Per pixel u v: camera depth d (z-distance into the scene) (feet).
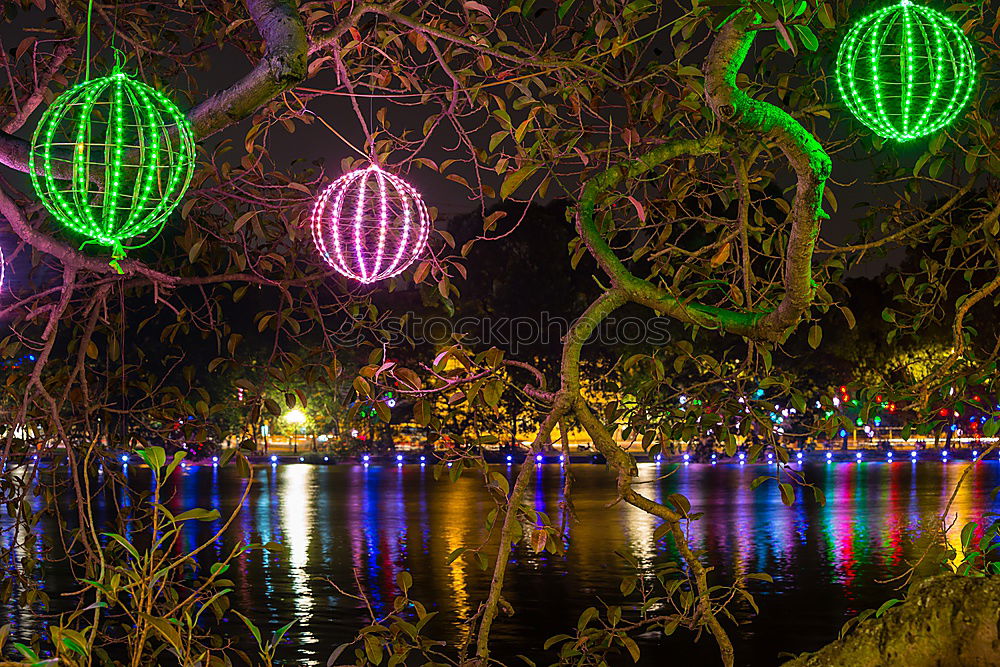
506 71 17.33
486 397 15.98
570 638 18.04
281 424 200.75
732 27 15.02
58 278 24.21
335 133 18.20
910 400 19.11
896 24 15.92
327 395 164.76
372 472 152.56
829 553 64.08
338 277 22.61
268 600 50.85
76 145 14.30
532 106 17.03
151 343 124.98
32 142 14.44
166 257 24.76
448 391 16.40
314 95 19.17
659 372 18.45
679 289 16.46
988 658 10.02
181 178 16.52
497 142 16.98
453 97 18.15
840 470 146.51
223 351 133.08
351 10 16.80
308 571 59.16
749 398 18.75
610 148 17.58
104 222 14.55
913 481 123.54
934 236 20.39
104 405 23.34
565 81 17.46
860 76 16.06
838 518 82.79
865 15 18.07
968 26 16.76
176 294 24.30
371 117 18.84
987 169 17.38
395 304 104.99
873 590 52.11
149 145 14.42
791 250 15.49
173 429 22.99
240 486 122.52
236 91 15.02
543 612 48.01
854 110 16.28
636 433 18.74
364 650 17.85
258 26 15.19
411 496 108.88
